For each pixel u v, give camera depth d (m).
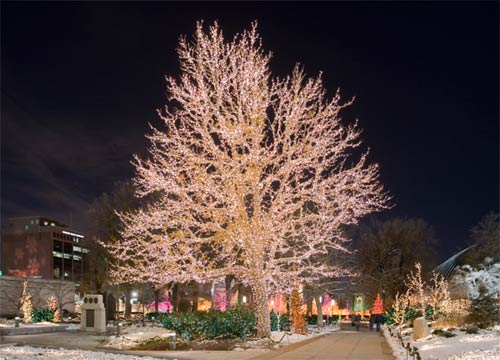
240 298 45.50
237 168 24.73
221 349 22.39
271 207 25.39
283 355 20.31
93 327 35.31
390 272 69.12
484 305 28.14
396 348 23.00
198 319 24.72
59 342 26.39
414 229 70.31
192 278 26.17
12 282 51.94
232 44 25.73
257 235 25.25
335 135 25.36
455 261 57.19
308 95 25.73
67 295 61.81
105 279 46.66
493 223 34.75
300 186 25.30
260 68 25.70
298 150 25.28
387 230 71.00
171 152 25.44
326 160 25.31
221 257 28.95
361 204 25.28
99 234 47.41
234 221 25.98
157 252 25.14
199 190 25.22
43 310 49.16
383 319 58.91
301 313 35.72
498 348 17.67
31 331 33.53
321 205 26.27
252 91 25.41
